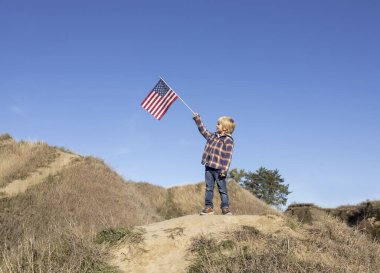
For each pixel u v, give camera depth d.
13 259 6.15
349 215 23.41
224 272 5.22
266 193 44.00
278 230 6.46
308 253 5.87
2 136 30.64
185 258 5.77
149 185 31.84
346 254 6.09
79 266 5.72
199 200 28.23
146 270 5.70
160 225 6.91
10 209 17.25
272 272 5.08
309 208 24.14
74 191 20.91
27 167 24.31
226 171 6.93
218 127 7.19
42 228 14.68
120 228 6.73
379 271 5.66
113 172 26.67
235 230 6.29
